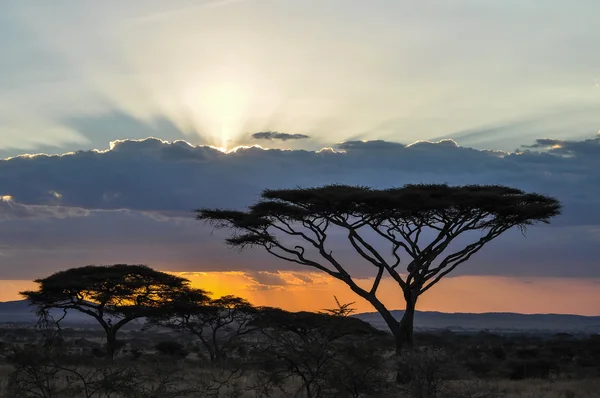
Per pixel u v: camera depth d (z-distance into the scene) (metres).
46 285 52.59
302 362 14.67
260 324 16.28
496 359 51.53
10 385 14.09
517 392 28.72
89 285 52.72
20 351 13.73
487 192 33.34
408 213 33.59
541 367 43.41
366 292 35.31
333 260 36.69
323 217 35.72
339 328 14.91
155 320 56.19
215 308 54.38
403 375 17.45
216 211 37.78
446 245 34.53
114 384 15.36
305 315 35.84
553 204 34.72
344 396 14.80
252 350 15.30
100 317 54.94
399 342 33.84
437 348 17.70
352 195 33.88
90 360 24.19
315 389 15.45
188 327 55.72
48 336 14.41
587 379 39.81
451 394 17.38
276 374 15.09
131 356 54.09
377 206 33.94
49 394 13.89
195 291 55.69
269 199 36.03
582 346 71.00
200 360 53.72
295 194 34.94
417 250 34.53
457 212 33.72
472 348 62.41
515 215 34.06
